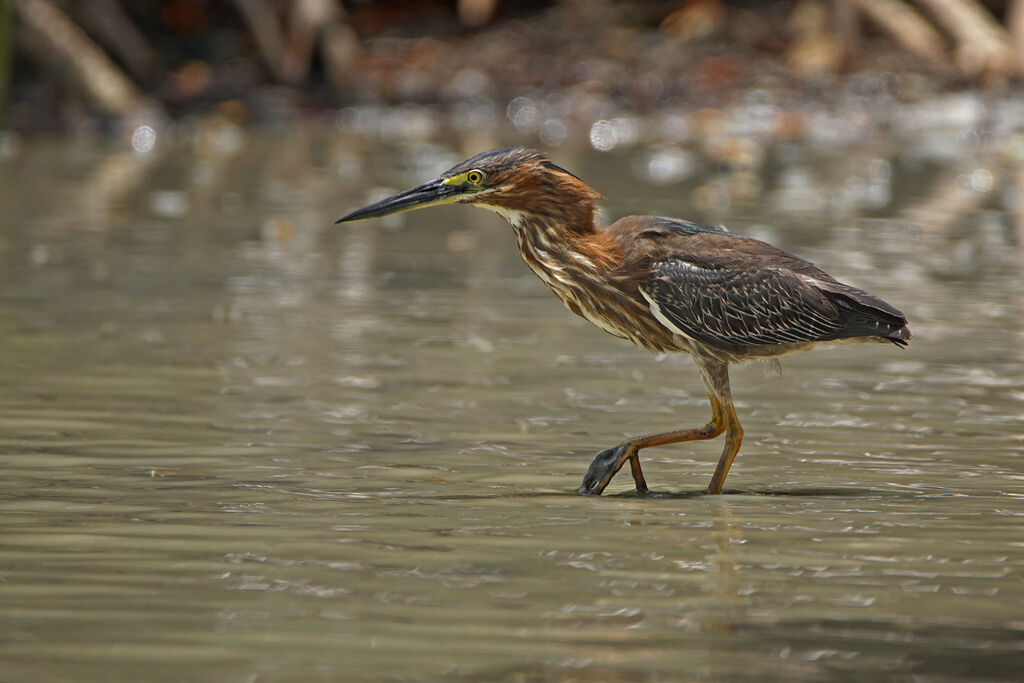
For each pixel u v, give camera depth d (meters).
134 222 21.09
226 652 6.20
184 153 29.58
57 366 12.48
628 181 25.47
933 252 19.19
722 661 6.15
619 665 6.10
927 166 28.77
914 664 6.14
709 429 9.59
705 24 37.91
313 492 8.94
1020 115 33.56
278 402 11.44
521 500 8.86
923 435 10.70
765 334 9.68
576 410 11.41
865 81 35.44
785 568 7.45
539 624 6.58
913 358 13.46
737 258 9.77
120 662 6.07
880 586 7.17
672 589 7.09
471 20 37.75
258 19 34.78
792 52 36.62
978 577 7.32
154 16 36.53
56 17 32.56
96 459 9.63
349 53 35.44
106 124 32.38
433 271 17.97
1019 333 14.50
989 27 35.72
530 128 34.12
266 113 34.09
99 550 7.65
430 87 35.44
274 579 7.20
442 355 13.37
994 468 9.74
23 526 8.08
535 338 14.23
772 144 31.86
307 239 20.12
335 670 6.01
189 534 7.96
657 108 34.81
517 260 19.03
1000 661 6.17
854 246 19.47
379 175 26.33
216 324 14.48
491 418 11.09
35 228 20.28
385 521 8.30
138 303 15.45
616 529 8.21
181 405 11.24
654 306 9.79
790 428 10.96
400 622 6.59
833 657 6.21
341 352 13.38
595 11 38.06
